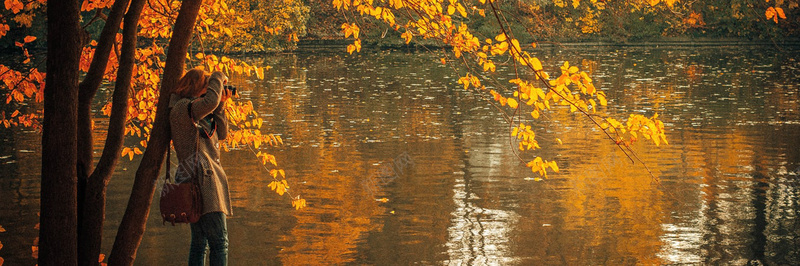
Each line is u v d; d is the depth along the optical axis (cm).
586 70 2778
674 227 741
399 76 2541
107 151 369
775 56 3447
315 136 1302
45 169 338
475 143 1227
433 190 902
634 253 659
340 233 725
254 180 952
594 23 4303
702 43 4359
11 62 2416
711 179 950
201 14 549
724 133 1315
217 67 539
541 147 1182
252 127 1395
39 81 517
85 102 365
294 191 895
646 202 839
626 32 4372
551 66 2930
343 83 2300
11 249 679
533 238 707
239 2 3397
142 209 361
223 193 369
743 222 757
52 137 336
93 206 361
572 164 1049
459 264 630
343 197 866
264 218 779
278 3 3597
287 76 2542
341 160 1084
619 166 1032
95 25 3212
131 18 371
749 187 907
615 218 775
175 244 695
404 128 1397
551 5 4319
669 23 4150
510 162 1066
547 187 914
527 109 1658
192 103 356
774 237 705
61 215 340
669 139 1251
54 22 331
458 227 745
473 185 926
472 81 444
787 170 1000
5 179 952
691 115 1562
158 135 361
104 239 708
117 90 372
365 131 1359
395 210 811
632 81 2355
